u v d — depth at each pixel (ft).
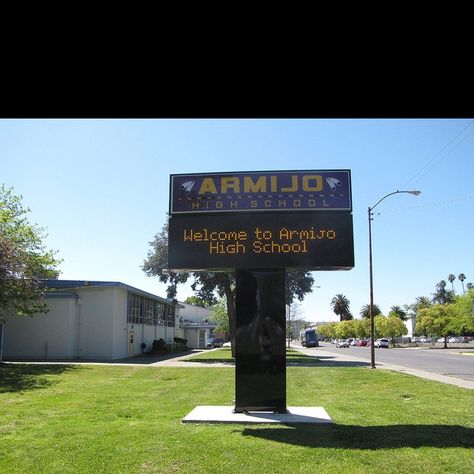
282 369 34.17
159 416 35.73
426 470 22.47
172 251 34.88
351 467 22.88
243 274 34.68
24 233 90.68
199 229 34.91
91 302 115.14
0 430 31.04
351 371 78.13
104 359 112.16
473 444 26.81
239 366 34.32
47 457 24.61
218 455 24.64
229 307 135.74
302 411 34.99
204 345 254.06
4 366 79.56
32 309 83.05
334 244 34.14
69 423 33.14
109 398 46.91
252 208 34.78
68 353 111.24
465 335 409.28
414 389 55.11
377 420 33.63
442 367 96.89
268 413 33.86
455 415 36.09
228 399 45.70
